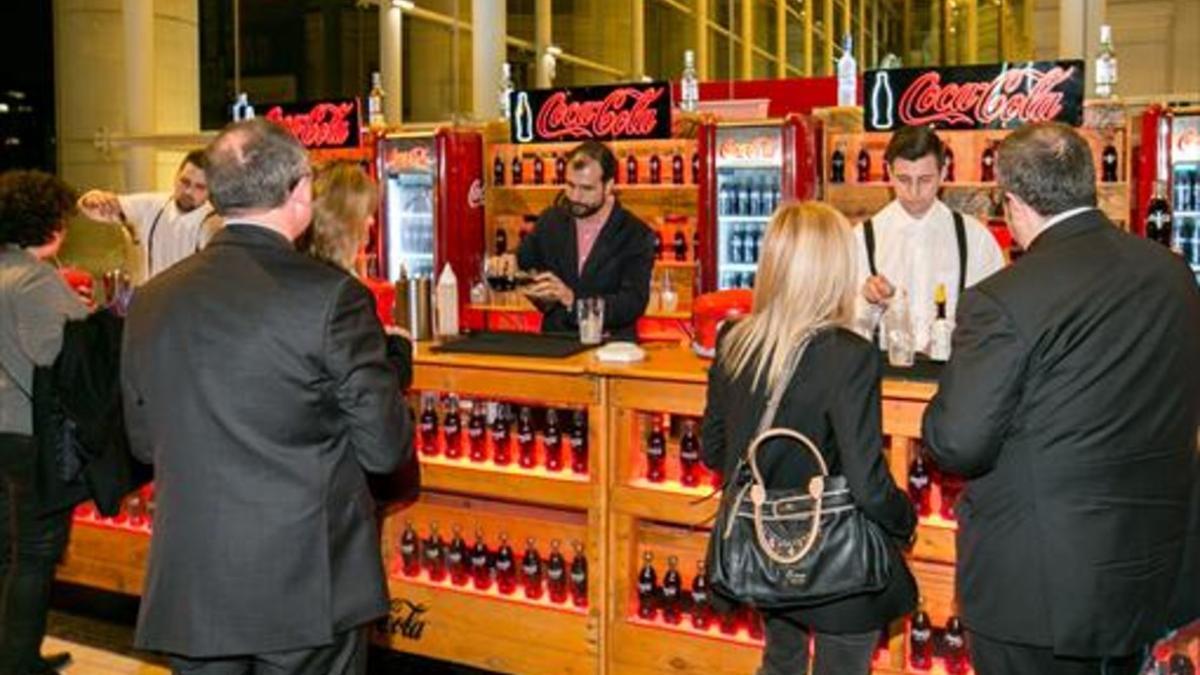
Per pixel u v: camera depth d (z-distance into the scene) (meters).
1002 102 4.79
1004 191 2.07
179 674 2.08
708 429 2.48
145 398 2.06
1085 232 2.00
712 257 5.57
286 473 2.00
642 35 11.40
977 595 2.05
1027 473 1.96
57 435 3.15
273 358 1.97
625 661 3.27
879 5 11.83
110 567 4.05
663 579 3.29
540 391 3.27
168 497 2.04
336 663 2.11
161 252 4.83
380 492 3.01
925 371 2.92
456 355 3.42
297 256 2.09
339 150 6.04
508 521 3.52
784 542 2.25
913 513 2.31
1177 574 2.04
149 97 8.34
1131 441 1.94
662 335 5.02
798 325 2.27
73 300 3.25
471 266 6.07
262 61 9.55
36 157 8.70
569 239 4.25
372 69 10.05
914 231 3.75
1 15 8.48
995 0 10.12
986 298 1.98
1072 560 1.93
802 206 2.34
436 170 5.85
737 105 6.38
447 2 10.66
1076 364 1.91
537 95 5.75
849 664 2.37
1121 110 5.16
